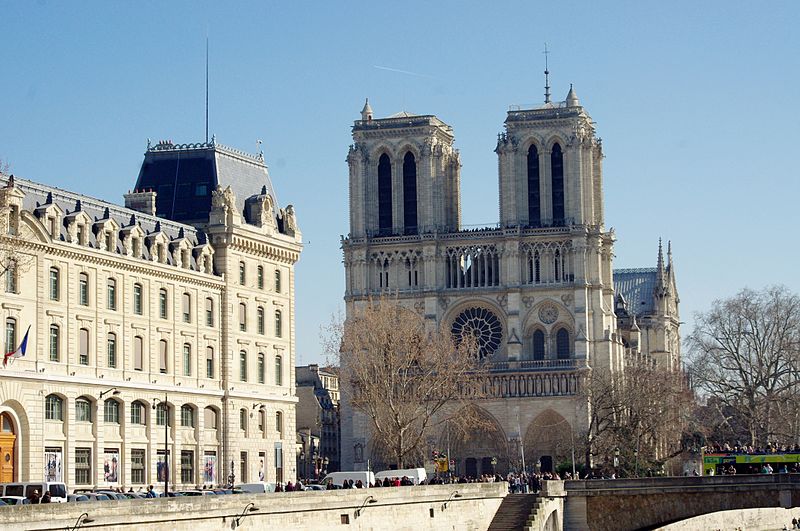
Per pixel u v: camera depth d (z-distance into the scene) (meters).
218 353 199.50
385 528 144.25
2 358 160.00
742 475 170.75
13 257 154.25
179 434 189.88
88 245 174.75
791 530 199.38
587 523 177.75
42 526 100.88
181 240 192.75
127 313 181.00
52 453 167.88
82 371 172.88
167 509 112.75
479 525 166.25
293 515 128.38
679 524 172.75
